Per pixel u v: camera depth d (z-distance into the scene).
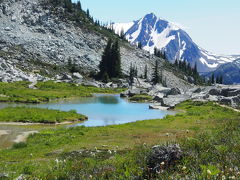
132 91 96.12
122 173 9.93
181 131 33.22
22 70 131.50
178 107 69.50
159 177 8.52
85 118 51.66
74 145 27.28
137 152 13.73
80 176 10.66
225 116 49.00
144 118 54.09
